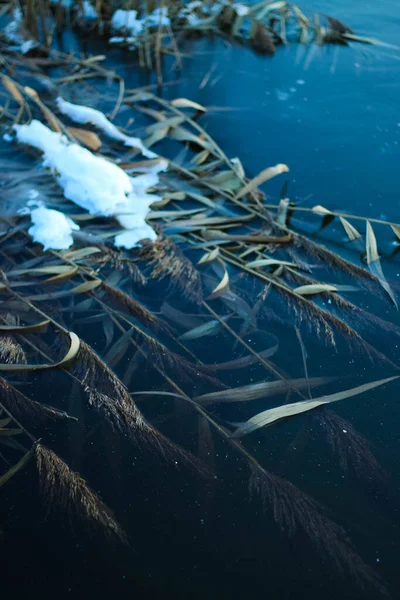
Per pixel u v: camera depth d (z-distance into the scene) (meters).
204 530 1.44
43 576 1.33
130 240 2.31
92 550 1.38
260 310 2.09
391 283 2.24
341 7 4.54
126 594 1.31
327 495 1.53
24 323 1.97
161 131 2.95
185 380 1.81
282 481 1.52
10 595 1.30
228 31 4.21
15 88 3.03
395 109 3.34
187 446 1.63
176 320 2.01
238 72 3.72
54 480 1.49
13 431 1.59
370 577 1.33
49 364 1.81
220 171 2.82
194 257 2.33
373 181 2.77
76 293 2.08
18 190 2.51
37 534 1.41
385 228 2.51
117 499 1.49
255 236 2.36
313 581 1.35
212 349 1.93
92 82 3.54
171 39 4.06
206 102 3.39
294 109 3.34
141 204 2.48
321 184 2.74
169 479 1.54
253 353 1.88
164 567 1.36
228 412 1.73
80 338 1.93
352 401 1.78
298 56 3.93
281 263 2.22
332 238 2.46
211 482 1.54
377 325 2.05
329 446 1.65
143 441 1.62
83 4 4.03
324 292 2.14
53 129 2.88
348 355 1.93
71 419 1.66
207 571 1.36
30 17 3.78
